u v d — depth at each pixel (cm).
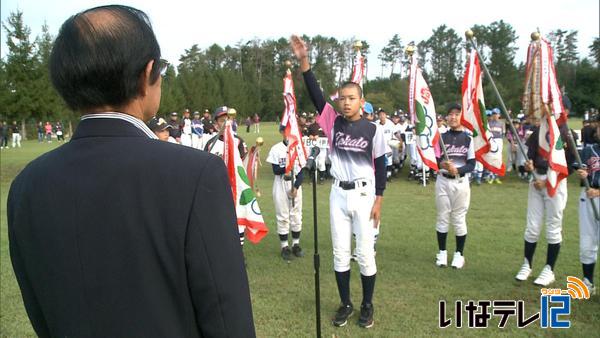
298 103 4944
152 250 100
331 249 608
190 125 1411
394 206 866
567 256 539
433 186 1112
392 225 716
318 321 317
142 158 104
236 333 103
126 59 108
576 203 845
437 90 5544
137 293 100
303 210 851
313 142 928
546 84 431
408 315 402
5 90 2030
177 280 101
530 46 457
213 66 7062
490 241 615
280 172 561
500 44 5128
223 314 102
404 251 582
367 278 389
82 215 102
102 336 101
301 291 458
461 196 510
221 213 104
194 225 100
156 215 100
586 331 368
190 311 104
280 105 6328
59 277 103
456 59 6119
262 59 6988
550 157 427
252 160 557
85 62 106
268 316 402
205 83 5344
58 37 113
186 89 5016
